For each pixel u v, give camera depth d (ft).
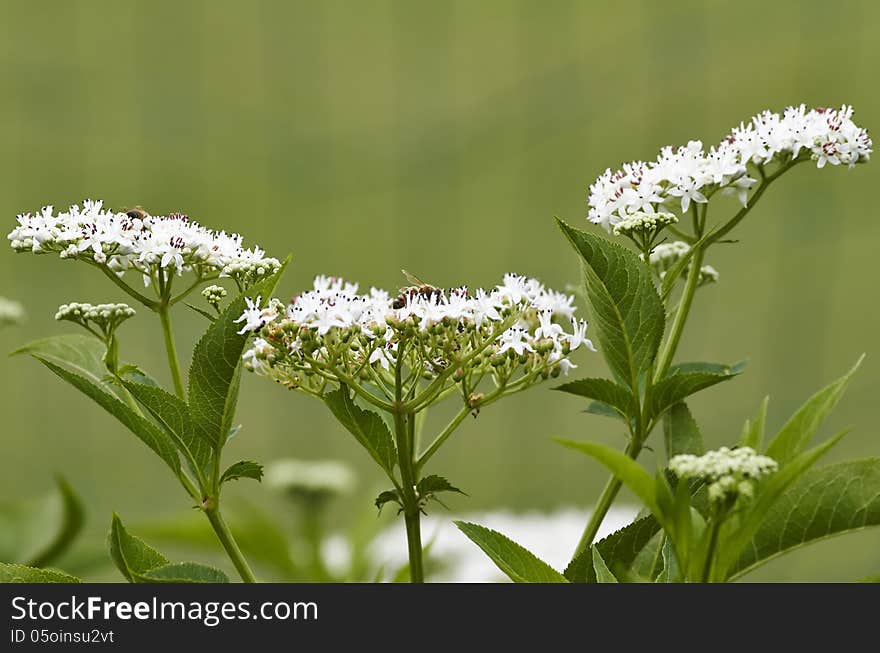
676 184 4.23
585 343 4.18
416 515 4.09
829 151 4.22
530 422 9.46
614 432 9.45
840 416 9.40
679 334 4.25
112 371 4.16
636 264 4.16
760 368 10.66
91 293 10.96
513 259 12.91
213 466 4.11
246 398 10.00
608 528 4.91
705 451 4.17
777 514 4.03
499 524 4.93
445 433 4.13
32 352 4.18
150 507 8.20
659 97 13.58
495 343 4.18
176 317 10.00
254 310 4.09
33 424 9.80
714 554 3.96
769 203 12.12
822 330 11.02
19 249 4.20
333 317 4.09
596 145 13.53
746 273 11.71
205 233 4.23
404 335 4.10
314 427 9.83
